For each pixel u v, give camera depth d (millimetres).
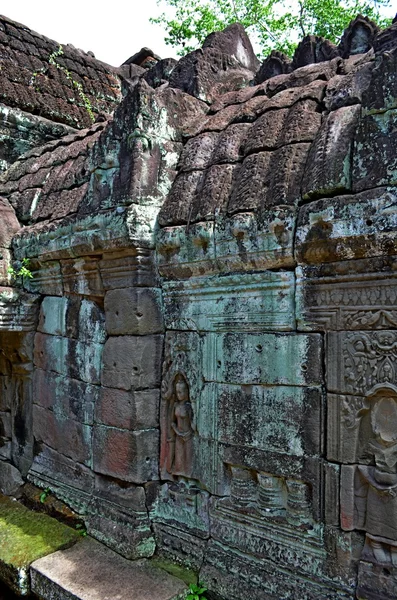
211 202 3346
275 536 3102
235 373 3301
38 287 4816
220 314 3393
